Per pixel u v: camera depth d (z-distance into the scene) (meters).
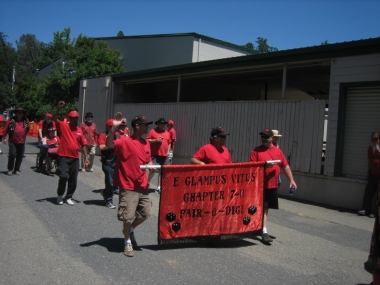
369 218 8.81
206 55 23.33
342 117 9.87
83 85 21.34
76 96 25.09
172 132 12.01
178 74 15.21
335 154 9.95
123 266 5.15
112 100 19.25
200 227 5.96
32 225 6.75
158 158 10.39
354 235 7.41
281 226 7.80
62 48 26.75
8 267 4.92
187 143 14.65
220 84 18.78
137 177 5.47
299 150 10.70
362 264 5.79
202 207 5.96
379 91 9.36
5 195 8.91
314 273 5.32
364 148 9.59
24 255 5.36
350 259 6.00
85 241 6.09
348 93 9.92
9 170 11.69
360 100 9.70
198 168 5.91
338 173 9.87
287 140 11.00
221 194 6.07
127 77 18.30
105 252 5.64
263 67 12.30
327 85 16.53
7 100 55.31
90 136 13.44
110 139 5.45
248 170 6.25
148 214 5.66
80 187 10.59
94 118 20.50
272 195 6.48
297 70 13.01
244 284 4.80
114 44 27.19
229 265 5.42
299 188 10.66
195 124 14.30
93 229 6.73
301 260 5.82
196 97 19.23
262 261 5.67
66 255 5.45
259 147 6.61
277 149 6.59
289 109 11.01
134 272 4.97
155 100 20.52
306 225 8.00
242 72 13.55
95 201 8.91
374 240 3.37
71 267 5.02
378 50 9.18
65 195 8.72
